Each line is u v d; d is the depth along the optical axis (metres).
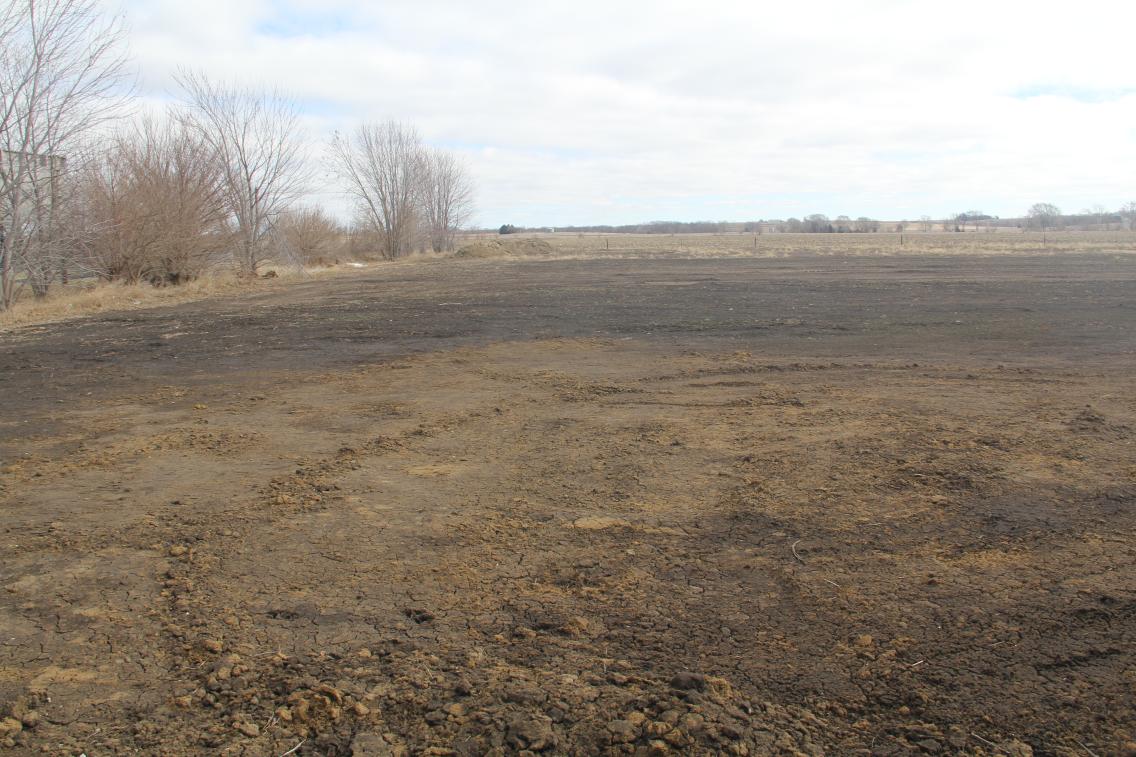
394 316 18.97
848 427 7.74
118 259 27.44
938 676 3.44
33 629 3.99
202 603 4.24
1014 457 6.59
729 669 3.53
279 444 7.57
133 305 22.98
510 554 4.85
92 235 25.52
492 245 63.44
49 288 24.62
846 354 12.20
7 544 5.10
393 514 5.57
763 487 5.98
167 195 28.38
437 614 4.09
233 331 16.58
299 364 12.30
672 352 12.71
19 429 8.36
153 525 5.41
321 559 4.80
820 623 3.94
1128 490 5.72
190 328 17.27
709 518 5.39
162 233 27.86
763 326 15.61
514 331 15.68
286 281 33.47
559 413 8.67
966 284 24.86
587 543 5.00
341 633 3.90
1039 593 4.20
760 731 3.08
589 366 11.60
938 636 3.78
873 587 4.32
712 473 6.38
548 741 3.01
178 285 29.31
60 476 6.61
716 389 9.78
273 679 3.49
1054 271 30.72
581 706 3.26
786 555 4.76
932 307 18.38
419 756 2.96
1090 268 32.25
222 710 3.27
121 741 3.08
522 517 5.47
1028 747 2.96
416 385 10.45
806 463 6.57
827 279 28.28
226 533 5.24
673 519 5.39
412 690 3.39
